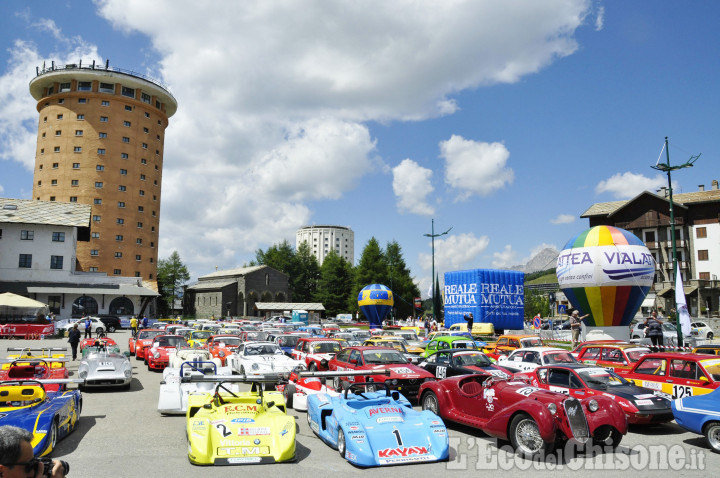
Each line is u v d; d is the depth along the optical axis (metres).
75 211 61.47
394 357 15.00
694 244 62.50
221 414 8.59
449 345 21.89
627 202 65.31
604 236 27.67
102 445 9.18
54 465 3.17
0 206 58.25
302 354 19.22
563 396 8.73
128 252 82.38
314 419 10.23
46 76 82.75
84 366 15.52
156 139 89.44
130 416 11.79
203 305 96.31
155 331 26.59
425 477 7.48
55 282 57.97
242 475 7.44
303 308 85.00
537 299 93.75
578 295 28.06
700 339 37.22
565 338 33.88
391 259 84.69
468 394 10.29
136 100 85.75
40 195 81.25
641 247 27.39
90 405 13.16
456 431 10.67
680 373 11.58
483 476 7.57
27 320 43.19
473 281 44.16
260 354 17.73
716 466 8.22
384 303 52.19
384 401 9.34
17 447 2.94
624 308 27.22
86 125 81.75
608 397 9.26
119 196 82.44
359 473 7.62
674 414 9.66
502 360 17.00
